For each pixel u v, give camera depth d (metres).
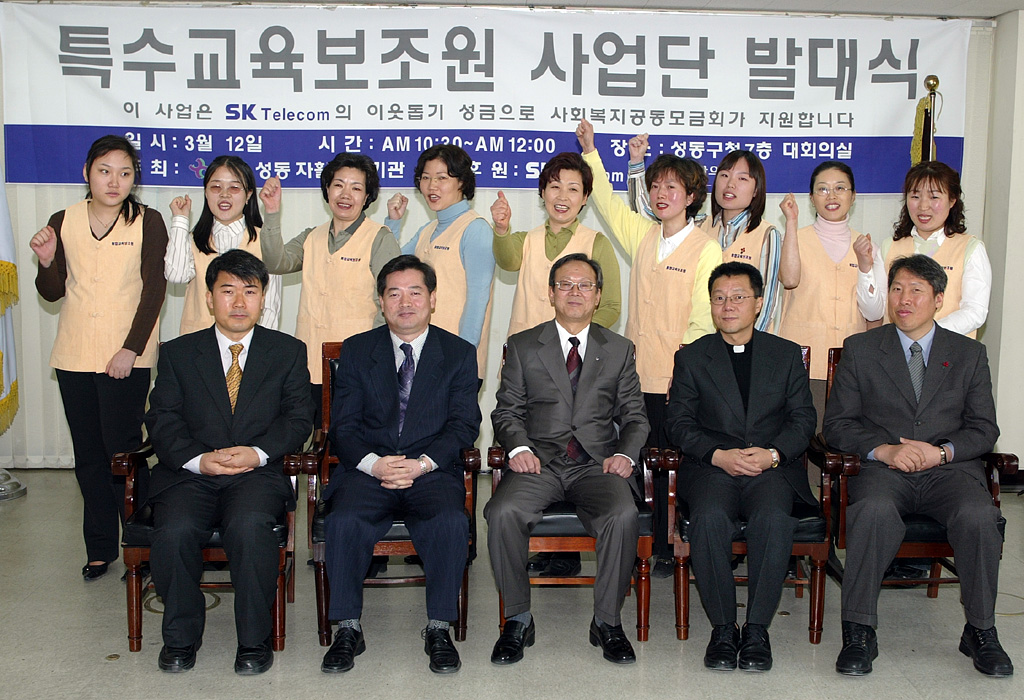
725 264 3.02
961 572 2.72
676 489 3.02
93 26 4.29
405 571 3.63
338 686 2.56
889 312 3.08
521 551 2.78
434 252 3.79
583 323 3.09
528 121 4.44
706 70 4.45
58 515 4.12
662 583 3.47
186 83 4.33
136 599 2.76
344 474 2.93
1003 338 4.65
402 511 2.81
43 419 4.76
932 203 3.56
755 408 3.00
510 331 3.86
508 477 2.97
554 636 2.93
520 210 4.55
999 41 4.60
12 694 2.48
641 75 4.44
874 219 4.60
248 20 4.32
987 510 2.69
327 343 3.19
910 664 2.73
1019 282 4.61
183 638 2.65
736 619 2.94
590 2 4.39
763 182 3.66
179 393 2.93
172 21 4.30
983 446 2.88
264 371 2.96
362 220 3.74
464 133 4.43
